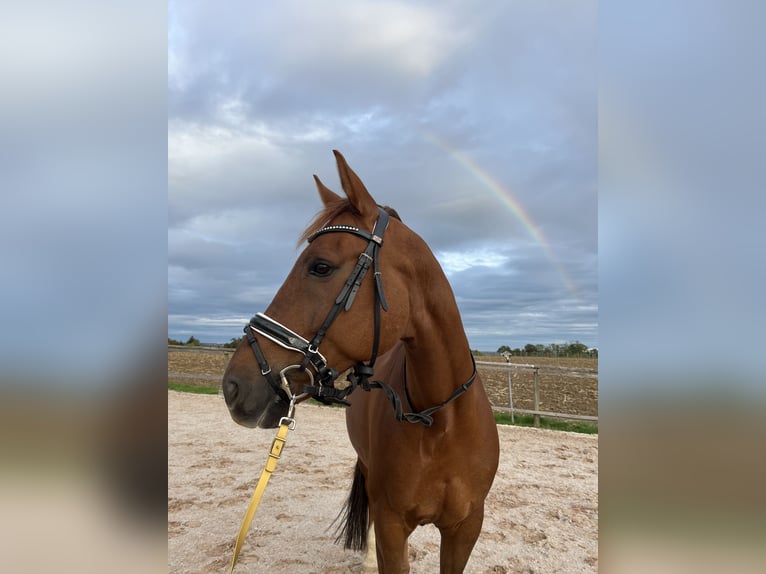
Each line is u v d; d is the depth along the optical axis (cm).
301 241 199
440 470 211
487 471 225
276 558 351
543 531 401
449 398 207
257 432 773
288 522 416
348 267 185
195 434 757
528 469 581
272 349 177
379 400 238
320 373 179
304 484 518
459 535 233
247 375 174
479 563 347
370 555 337
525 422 900
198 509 444
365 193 197
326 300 181
